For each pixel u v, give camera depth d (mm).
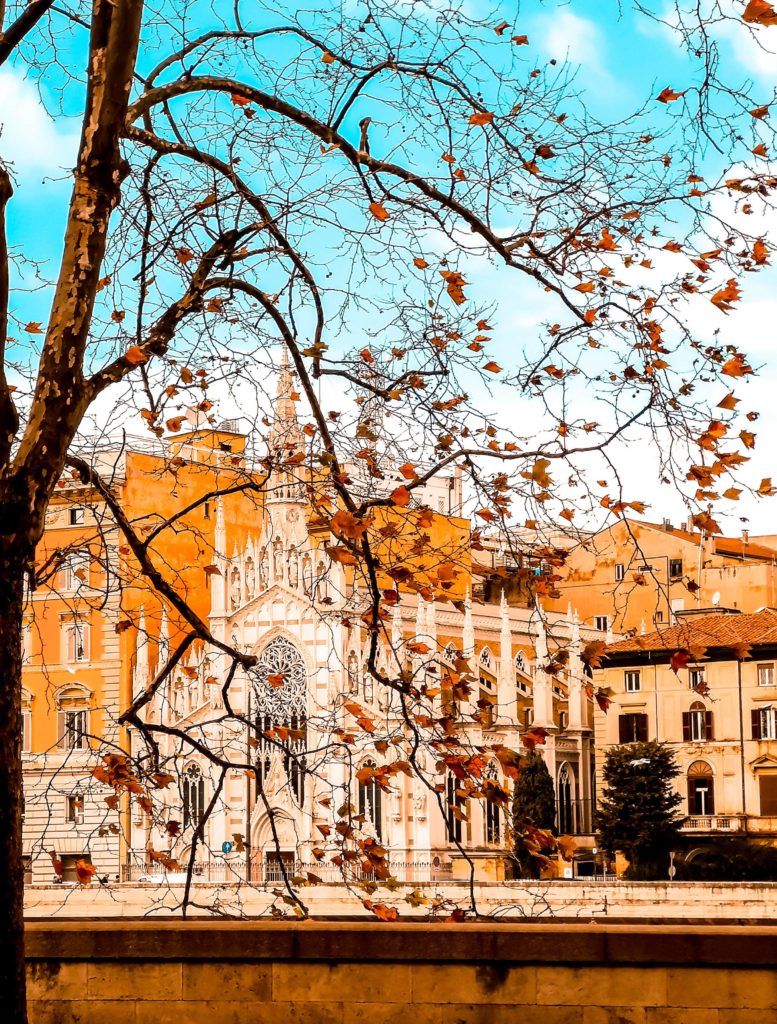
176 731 20656
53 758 106312
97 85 17859
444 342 21766
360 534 20281
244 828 101750
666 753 99875
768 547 140250
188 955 19875
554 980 18891
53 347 17641
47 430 17453
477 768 20109
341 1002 19469
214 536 112750
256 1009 19672
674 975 18547
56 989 20125
